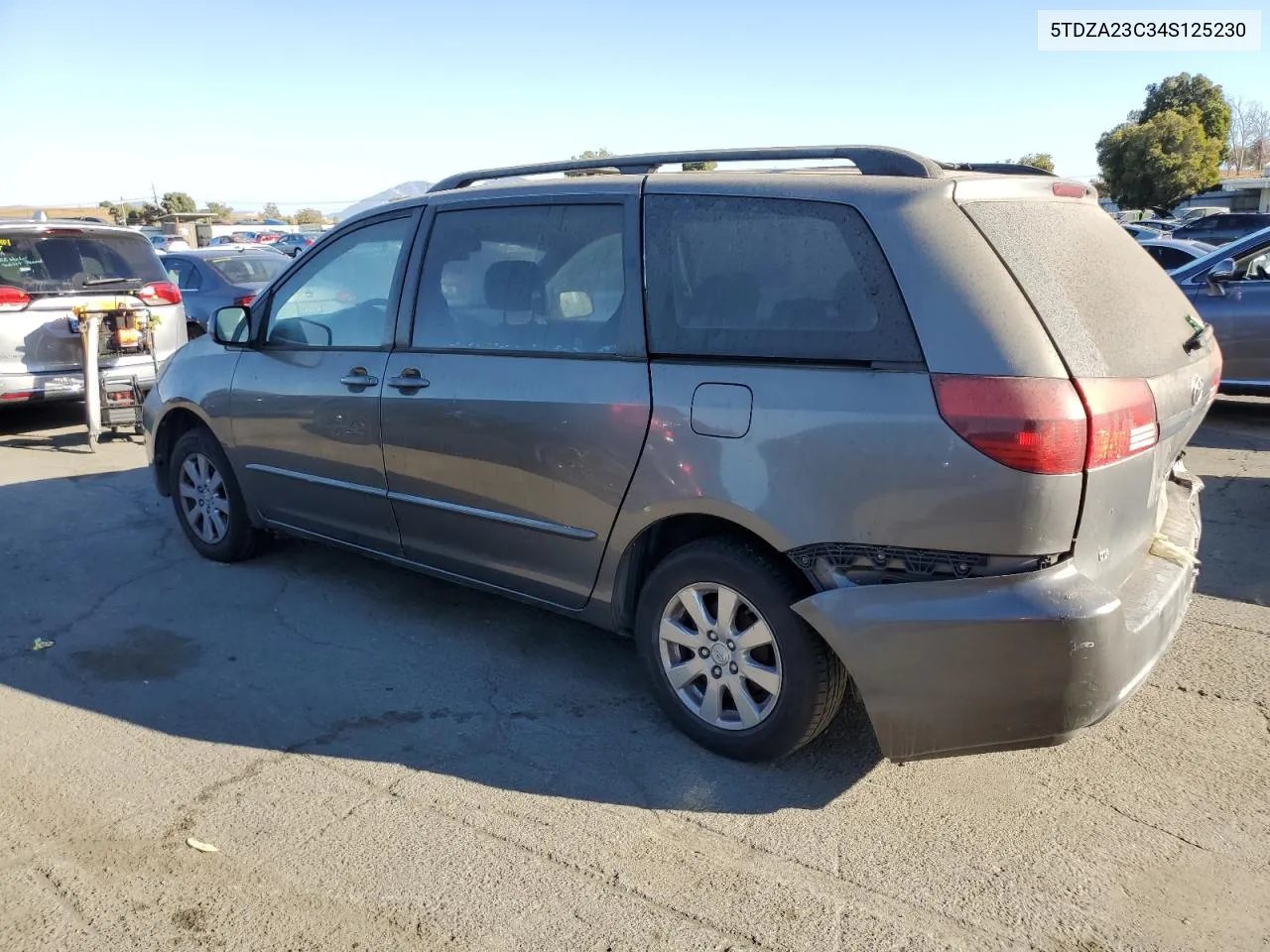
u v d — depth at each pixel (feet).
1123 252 11.09
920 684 9.25
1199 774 10.70
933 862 9.30
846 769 10.92
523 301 12.23
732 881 9.05
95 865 9.29
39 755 11.25
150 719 12.10
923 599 9.14
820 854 9.43
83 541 19.02
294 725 11.96
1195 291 29.27
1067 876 9.09
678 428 10.50
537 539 12.23
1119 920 8.51
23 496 22.44
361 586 16.61
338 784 10.64
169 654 13.98
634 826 9.88
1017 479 8.64
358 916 8.61
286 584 16.69
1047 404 8.62
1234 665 13.17
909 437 9.06
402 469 13.57
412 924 8.51
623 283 11.22
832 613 9.53
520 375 12.01
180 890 8.95
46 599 16.02
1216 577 16.47
